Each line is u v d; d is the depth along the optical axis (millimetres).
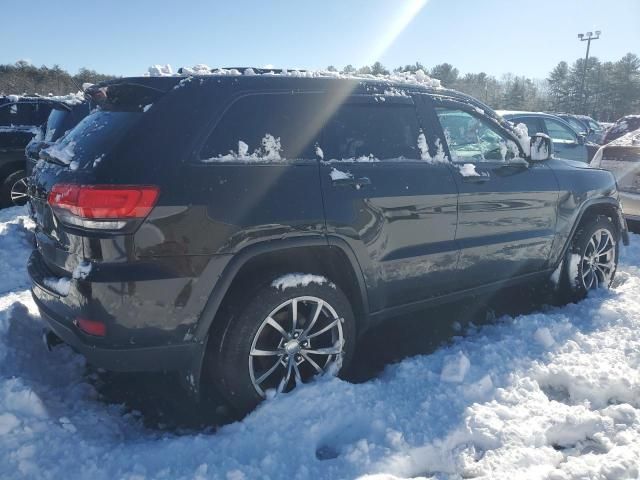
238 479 2287
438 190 3367
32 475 2256
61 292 2566
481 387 3051
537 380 3213
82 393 3035
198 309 2562
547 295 4781
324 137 3010
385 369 3367
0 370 2959
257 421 2654
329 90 3102
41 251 2971
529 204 3971
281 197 2732
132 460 2391
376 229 3074
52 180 2688
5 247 5371
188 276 2502
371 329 4035
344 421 2727
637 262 5867
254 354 2729
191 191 2500
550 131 10234
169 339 2537
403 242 3236
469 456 2527
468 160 3705
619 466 2383
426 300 3504
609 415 2834
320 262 3082
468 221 3580
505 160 3963
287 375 2859
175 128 2576
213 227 2537
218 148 2652
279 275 2793
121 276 2377
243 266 2781
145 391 3148
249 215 2627
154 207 2410
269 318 2748
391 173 3189
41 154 3055
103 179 2389
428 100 3578
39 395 2805
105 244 2369
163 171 2473
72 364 3344
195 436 2623
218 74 2840
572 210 4328
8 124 8477
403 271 3279
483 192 3639
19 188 8562
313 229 2814
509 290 4891
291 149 2871
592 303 4332
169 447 2496
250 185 2664
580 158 10203
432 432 2660
